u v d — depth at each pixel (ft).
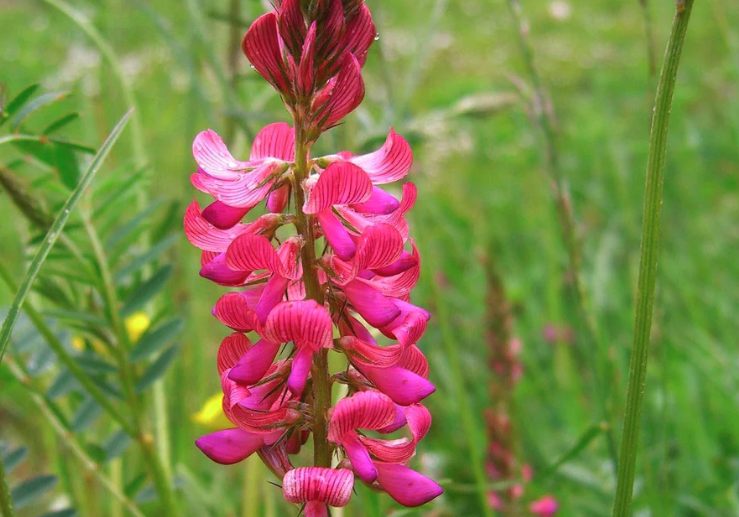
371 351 0.41
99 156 0.45
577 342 1.07
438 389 0.94
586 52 2.29
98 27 1.08
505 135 1.67
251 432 0.41
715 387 0.92
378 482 0.42
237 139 0.79
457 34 2.50
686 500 0.74
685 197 1.40
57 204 0.59
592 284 1.08
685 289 1.09
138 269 0.61
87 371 0.60
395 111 0.76
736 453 0.87
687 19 0.40
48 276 0.60
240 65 0.84
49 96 0.53
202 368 0.94
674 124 1.61
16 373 0.60
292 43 0.40
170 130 1.40
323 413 0.42
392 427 0.41
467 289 1.22
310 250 0.41
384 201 0.40
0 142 0.53
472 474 0.86
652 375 0.97
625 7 2.66
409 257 0.40
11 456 0.59
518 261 1.41
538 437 0.94
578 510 0.81
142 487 0.64
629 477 0.44
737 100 1.54
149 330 0.61
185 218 0.41
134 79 1.59
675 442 0.86
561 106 1.94
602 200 1.39
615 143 1.43
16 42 1.83
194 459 0.93
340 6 0.39
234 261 0.39
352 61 0.39
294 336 0.39
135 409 0.59
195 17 0.78
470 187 1.59
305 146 0.40
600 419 0.87
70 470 0.78
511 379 0.81
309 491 0.39
